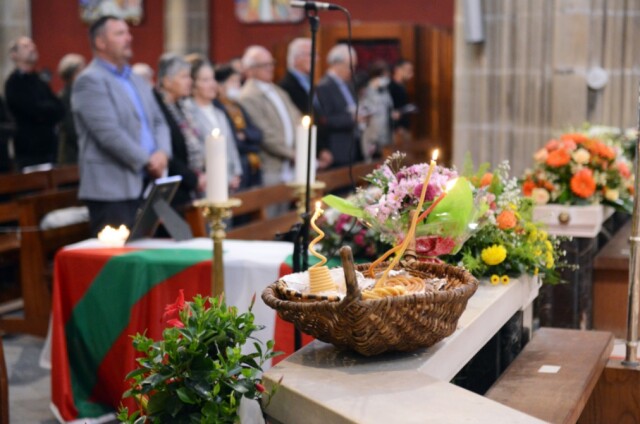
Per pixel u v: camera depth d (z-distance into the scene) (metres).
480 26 8.13
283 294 2.53
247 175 7.81
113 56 6.16
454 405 2.18
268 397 2.36
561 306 4.91
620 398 3.43
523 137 8.17
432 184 3.07
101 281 4.63
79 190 6.18
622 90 7.85
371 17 12.64
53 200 6.23
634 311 3.40
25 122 9.06
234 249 4.71
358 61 12.75
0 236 6.82
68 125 8.59
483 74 8.26
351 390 2.27
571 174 5.04
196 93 6.95
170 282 4.53
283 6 12.62
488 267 3.43
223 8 12.80
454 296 2.43
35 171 7.15
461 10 8.27
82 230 6.40
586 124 6.83
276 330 4.35
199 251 4.68
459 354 2.69
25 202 6.08
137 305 4.55
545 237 3.70
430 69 12.66
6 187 6.87
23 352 6.03
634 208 3.33
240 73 10.07
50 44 13.09
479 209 3.21
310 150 3.53
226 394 2.29
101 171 6.09
